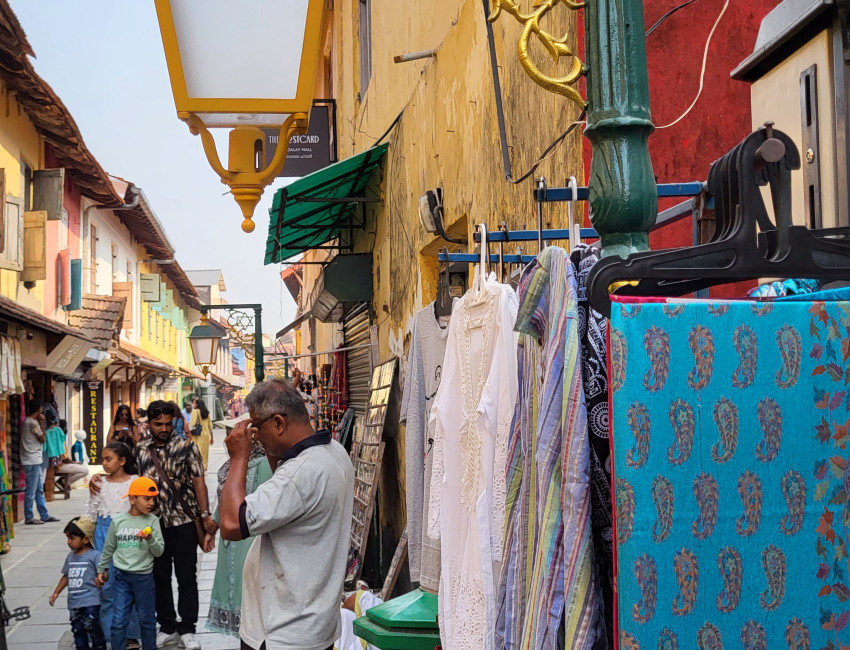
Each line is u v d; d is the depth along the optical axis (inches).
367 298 460.8
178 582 276.7
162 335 1566.2
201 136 141.1
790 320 73.0
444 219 283.3
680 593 69.6
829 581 72.4
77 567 254.8
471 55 249.4
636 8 82.3
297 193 393.1
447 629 132.9
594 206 82.4
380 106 427.5
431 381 179.9
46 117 630.5
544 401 83.5
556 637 81.0
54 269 729.6
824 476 72.7
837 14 104.7
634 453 69.7
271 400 141.0
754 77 126.8
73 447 820.6
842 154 104.4
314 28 138.8
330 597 137.3
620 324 70.6
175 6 136.5
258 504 132.4
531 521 94.0
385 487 390.0
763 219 74.1
